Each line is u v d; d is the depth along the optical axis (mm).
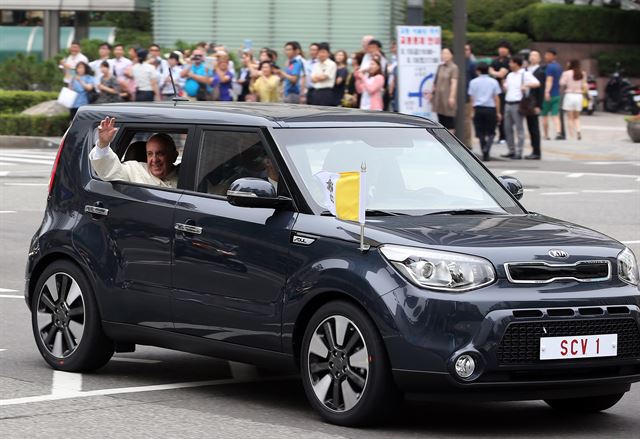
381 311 14047
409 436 14297
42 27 88500
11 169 47438
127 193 17031
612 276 14688
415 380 13945
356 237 14578
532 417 15633
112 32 87125
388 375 14164
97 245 17172
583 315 14234
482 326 13859
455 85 46156
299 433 14258
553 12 97625
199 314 16016
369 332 14195
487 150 52750
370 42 49031
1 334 20453
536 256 14320
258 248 15375
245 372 18016
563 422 15359
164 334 16469
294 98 52750
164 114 17172
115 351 17609
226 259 15695
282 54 71625
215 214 15930
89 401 15836
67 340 17594
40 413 15133
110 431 14281
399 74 46281
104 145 17109
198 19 72062
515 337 13992
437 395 14062
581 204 38250
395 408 14375
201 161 16453
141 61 55219
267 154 15875
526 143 61656
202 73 54219
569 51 98188
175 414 15195
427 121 17312
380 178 15977
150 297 16547
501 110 59625
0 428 14367
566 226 15680
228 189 16062
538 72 53719
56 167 18094
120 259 16906
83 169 17688
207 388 16844
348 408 14477
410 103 46469
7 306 23031
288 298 15039
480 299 13914
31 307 18094
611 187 43125
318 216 15102
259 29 71688
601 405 15695
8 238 31453
